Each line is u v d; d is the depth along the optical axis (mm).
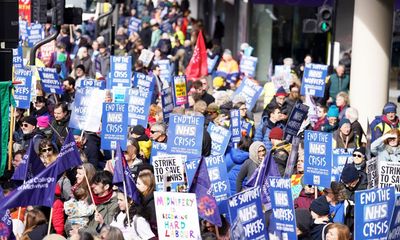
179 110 29891
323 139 23891
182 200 20531
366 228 18938
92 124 28656
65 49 49562
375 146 26031
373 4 38219
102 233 19609
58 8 34188
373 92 38594
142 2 72000
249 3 64188
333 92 40344
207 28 78438
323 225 21047
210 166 22922
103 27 59594
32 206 21984
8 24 23188
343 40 55969
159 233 20688
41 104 32125
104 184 22453
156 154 26906
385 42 38469
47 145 25297
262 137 31438
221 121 30312
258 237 19781
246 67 45656
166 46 52500
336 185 21500
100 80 35969
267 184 22250
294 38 63188
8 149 28734
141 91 30453
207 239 20047
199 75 43094
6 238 20453
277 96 31891
